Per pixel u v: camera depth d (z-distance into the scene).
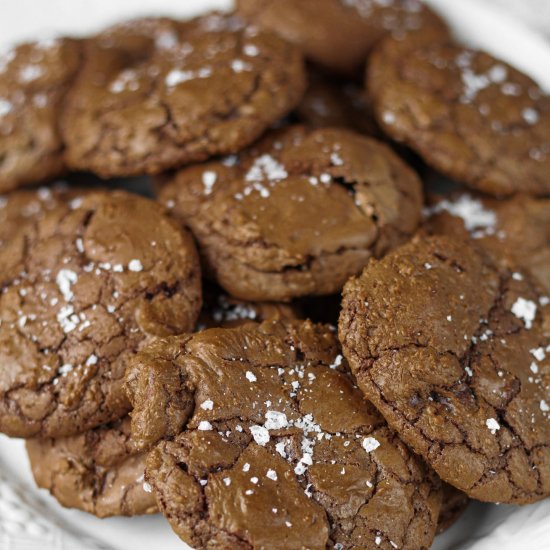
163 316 0.37
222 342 0.35
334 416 0.35
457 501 0.36
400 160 0.40
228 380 0.34
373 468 0.34
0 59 0.45
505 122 0.41
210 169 0.39
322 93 0.44
